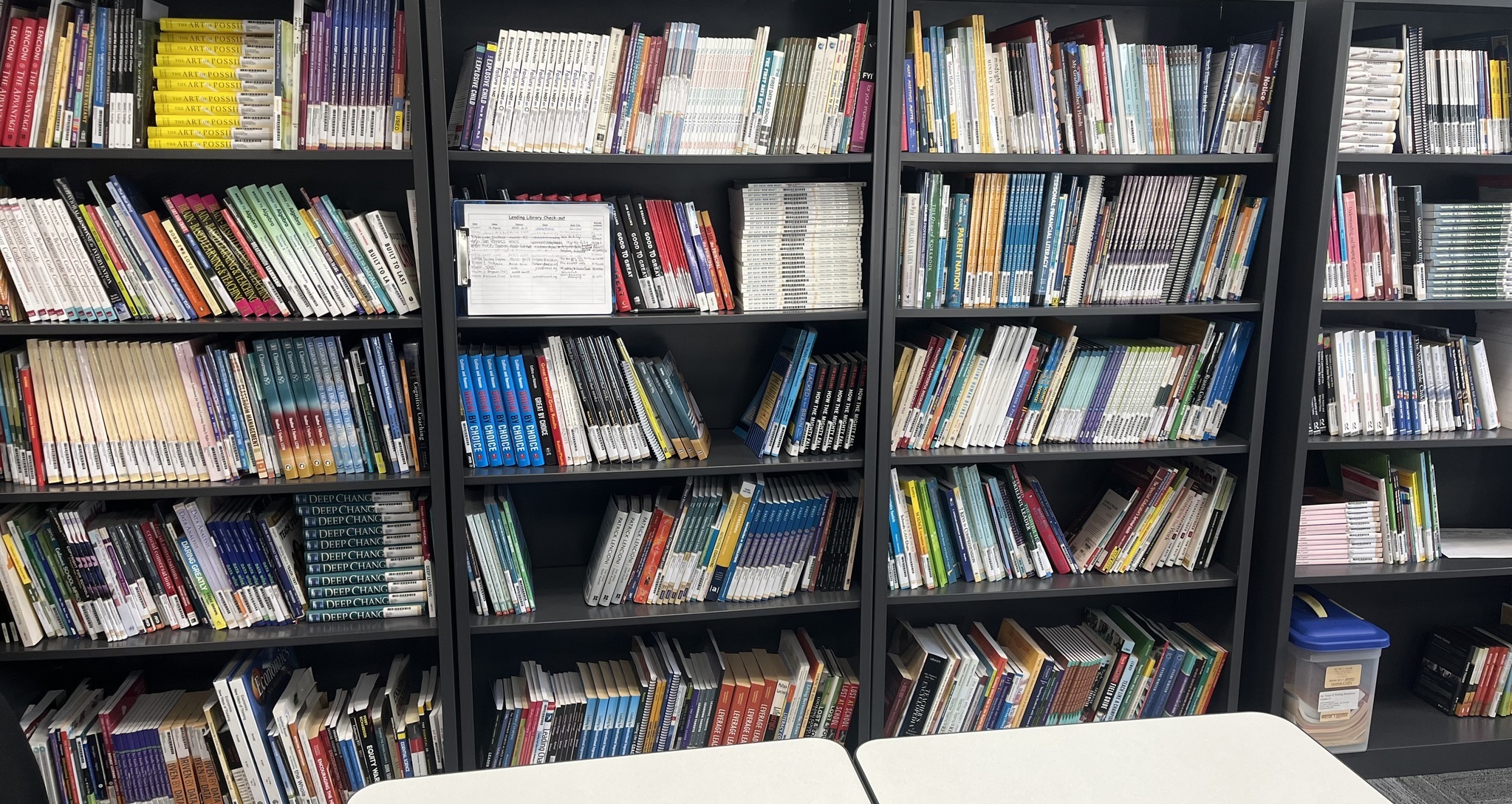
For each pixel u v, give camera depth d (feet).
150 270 6.64
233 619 7.24
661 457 7.57
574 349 7.25
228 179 7.46
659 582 7.73
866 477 7.63
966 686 8.14
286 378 6.89
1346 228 7.84
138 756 7.22
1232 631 8.41
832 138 7.21
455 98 7.13
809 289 7.43
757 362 8.45
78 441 6.82
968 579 8.22
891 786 4.15
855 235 7.41
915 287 7.55
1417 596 9.63
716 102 7.00
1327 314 9.28
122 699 7.43
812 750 4.43
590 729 7.79
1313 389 7.97
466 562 7.31
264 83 6.55
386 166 7.60
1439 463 9.46
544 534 8.50
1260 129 7.66
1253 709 8.70
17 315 6.68
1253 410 8.01
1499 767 8.78
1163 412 8.15
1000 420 7.96
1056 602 9.29
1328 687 8.38
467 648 7.36
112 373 6.75
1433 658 9.34
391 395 7.03
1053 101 7.45
